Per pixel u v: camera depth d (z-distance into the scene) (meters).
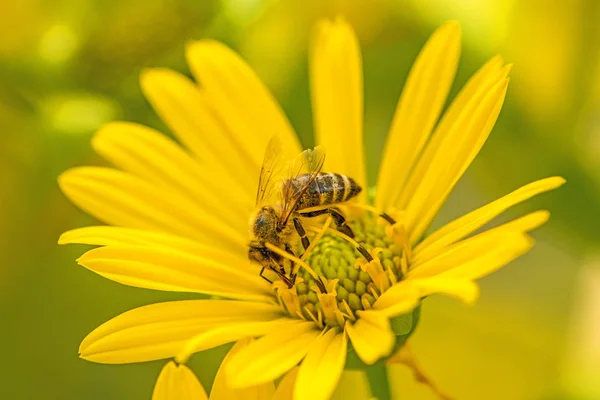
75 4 0.22
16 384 0.23
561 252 0.25
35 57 0.22
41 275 0.23
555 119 0.24
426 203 0.21
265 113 0.21
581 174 0.23
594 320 0.25
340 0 0.23
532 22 0.23
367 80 0.24
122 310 0.23
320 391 0.19
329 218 0.21
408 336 0.20
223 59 0.21
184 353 0.18
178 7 0.22
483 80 0.20
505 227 0.19
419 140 0.21
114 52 0.23
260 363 0.19
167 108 0.21
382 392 0.20
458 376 0.24
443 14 0.23
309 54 0.24
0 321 0.23
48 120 0.22
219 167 0.21
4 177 0.23
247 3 0.22
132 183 0.21
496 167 0.24
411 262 0.21
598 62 0.23
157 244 0.20
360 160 0.22
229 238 0.21
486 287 0.25
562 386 0.24
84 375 0.23
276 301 0.21
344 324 0.20
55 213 0.23
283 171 0.21
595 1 0.23
